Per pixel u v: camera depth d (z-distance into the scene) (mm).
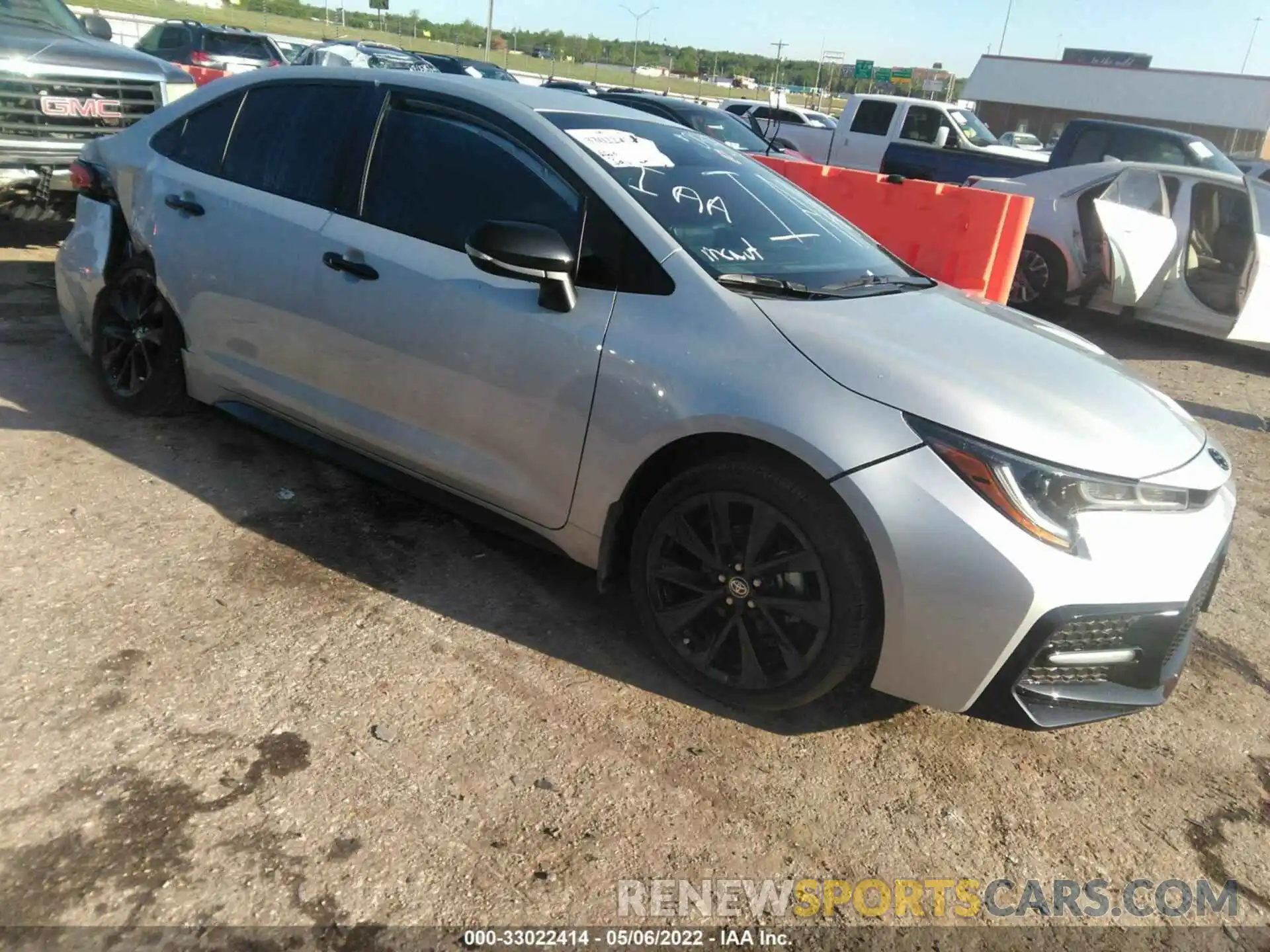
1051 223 8680
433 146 3271
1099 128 11461
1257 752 2877
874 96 14398
